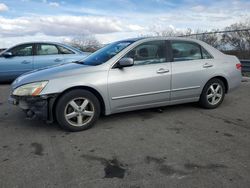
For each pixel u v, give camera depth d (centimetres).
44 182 296
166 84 502
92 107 453
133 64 479
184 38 537
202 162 336
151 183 292
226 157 348
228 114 533
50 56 946
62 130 455
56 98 434
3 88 862
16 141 411
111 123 486
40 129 461
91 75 448
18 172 318
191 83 529
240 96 685
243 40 1255
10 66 910
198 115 527
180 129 452
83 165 333
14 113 557
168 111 553
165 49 511
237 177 300
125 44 500
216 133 433
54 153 368
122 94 468
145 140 408
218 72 555
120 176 307
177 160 342
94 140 411
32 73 474
